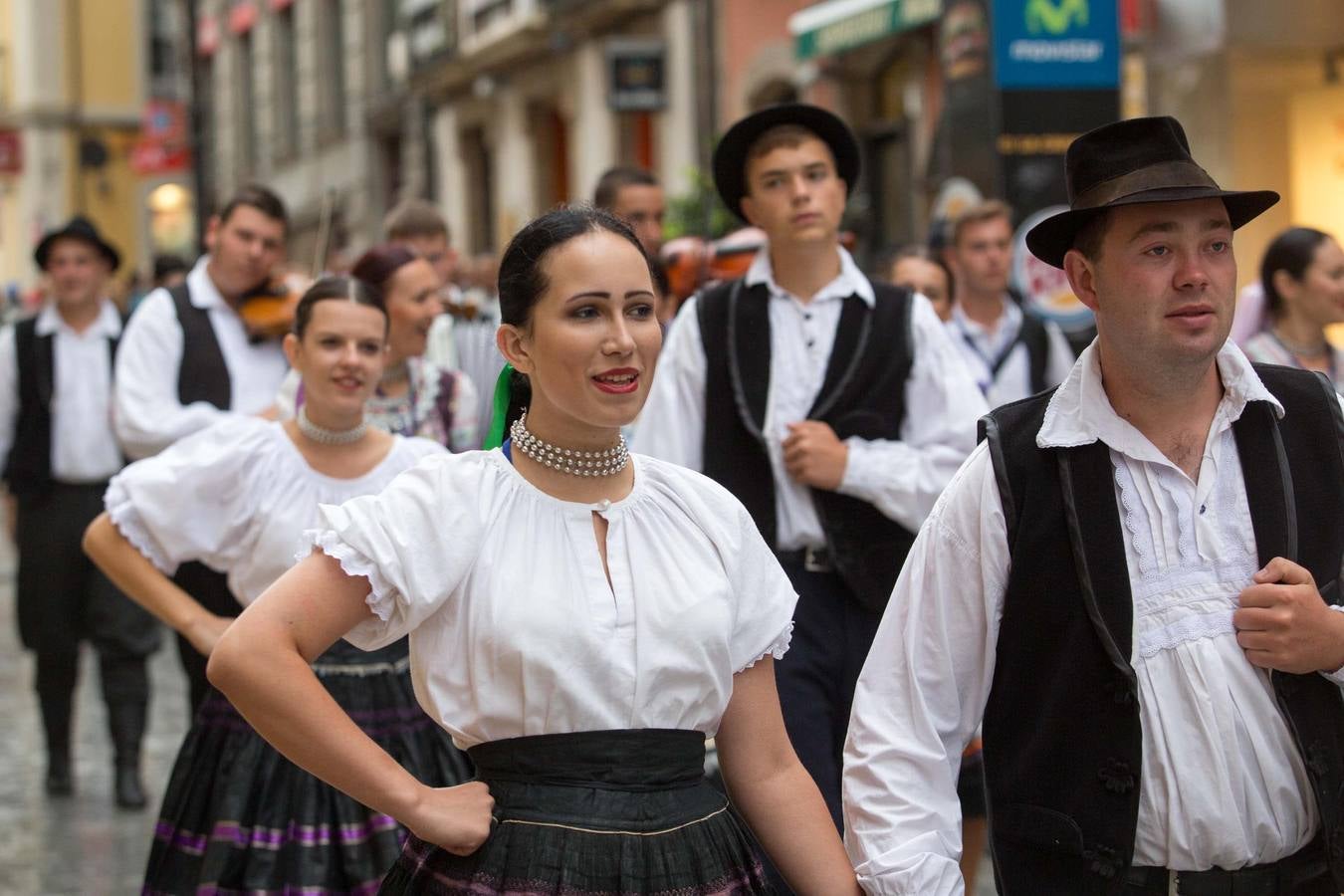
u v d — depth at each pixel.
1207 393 2.97
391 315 5.56
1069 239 3.03
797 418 4.75
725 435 4.76
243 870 4.32
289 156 33.59
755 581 2.97
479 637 2.75
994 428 3.05
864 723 3.11
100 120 38.75
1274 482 2.94
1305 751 2.88
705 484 2.98
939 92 15.33
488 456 2.85
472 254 26.34
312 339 4.58
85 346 7.68
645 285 2.81
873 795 3.04
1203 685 2.89
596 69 21.44
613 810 2.75
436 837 2.72
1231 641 2.90
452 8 25.45
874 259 15.93
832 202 4.81
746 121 4.82
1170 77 11.74
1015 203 8.62
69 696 7.50
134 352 6.39
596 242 2.79
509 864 2.73
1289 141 11.42
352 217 30.42
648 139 21.03
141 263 39.34
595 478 2.88
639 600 2.80
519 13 23.09
